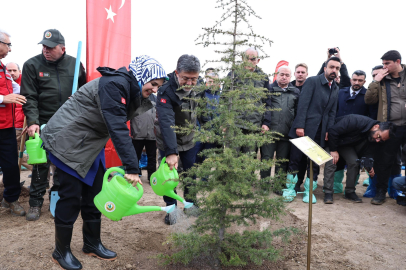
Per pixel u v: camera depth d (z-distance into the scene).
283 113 4.73
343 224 3.52
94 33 4.91
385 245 2.97
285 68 4.76
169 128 2.84
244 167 2.28
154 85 2.24
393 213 3.98
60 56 3.51
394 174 4.75
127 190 2.12
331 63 4.36
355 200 4.54
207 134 2.30
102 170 2.50
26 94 3.39
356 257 2.69
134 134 5.08
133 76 2.23
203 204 2.32
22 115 5.70
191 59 2.76
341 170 5.03
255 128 2.38
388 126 4.10
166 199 3.37
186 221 3.34
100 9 4.95
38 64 3.45
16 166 3.51
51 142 2.17
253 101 2.26
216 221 2.33
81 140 2.19
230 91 2.18
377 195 4.48
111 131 2.05
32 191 3.41
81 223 3.23
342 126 4.34
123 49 5.23
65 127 2.17
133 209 2.15
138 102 2.29
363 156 4.67
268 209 2.24
